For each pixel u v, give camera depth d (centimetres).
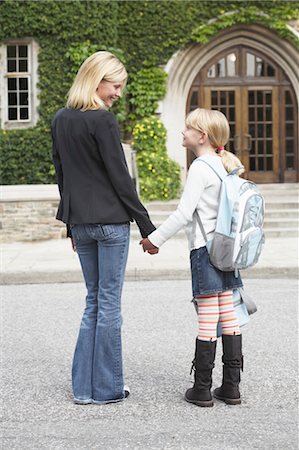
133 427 412
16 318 762
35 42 1670
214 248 432
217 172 443
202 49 1747
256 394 476
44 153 1673
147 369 543
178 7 1708
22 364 566
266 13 1719
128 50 1722
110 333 454
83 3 1650
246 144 1811
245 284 991
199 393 450
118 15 1711
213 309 448
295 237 1421
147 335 664
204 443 385
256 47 1775
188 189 441
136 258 1165
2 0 1648
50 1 1645
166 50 1723
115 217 443
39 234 1449
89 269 462
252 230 434
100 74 447
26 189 1487
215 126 453
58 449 379
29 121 1694
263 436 395
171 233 441
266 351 598
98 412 441
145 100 1730
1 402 465
